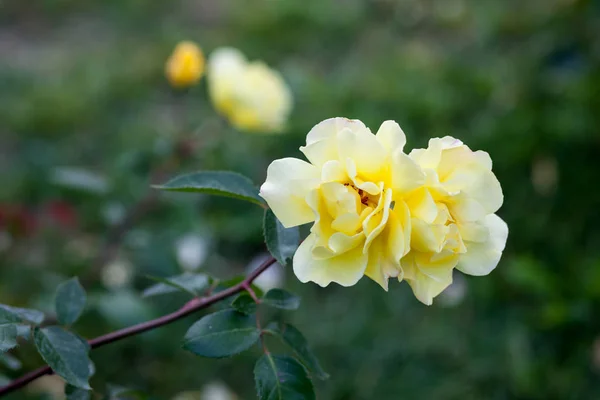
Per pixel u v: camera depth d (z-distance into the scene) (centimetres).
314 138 52
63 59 185
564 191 126
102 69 177
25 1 213
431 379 103
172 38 192
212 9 216
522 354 102
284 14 202
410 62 176
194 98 170
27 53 189
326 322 111
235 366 105
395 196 51
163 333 103
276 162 52
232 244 128
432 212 50
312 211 52
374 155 51
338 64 186
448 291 110
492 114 145
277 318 111
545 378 100
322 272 52
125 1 214
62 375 54
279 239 55
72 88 168
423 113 149
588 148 130
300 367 55
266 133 145
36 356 81
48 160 141
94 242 118
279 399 54
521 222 123
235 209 130
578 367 101
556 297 108
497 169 131
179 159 105
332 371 105
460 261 53
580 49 132
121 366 101
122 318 93
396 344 107
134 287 112
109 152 147
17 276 109
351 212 50
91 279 101
